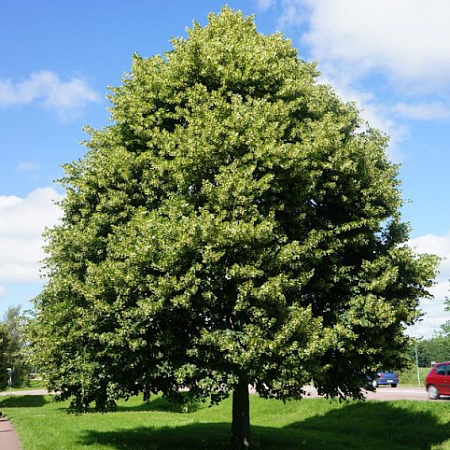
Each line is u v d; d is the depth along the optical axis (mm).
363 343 15789
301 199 14906
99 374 14352
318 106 17047
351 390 16859
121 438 18203
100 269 13734
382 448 18516
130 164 15578
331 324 15648
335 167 15172
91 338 14438
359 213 16469
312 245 14977
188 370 13203
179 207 14195
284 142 15430
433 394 28328
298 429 24406
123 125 17000
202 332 13109
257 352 12867
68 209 17500
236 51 16312
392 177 18906
